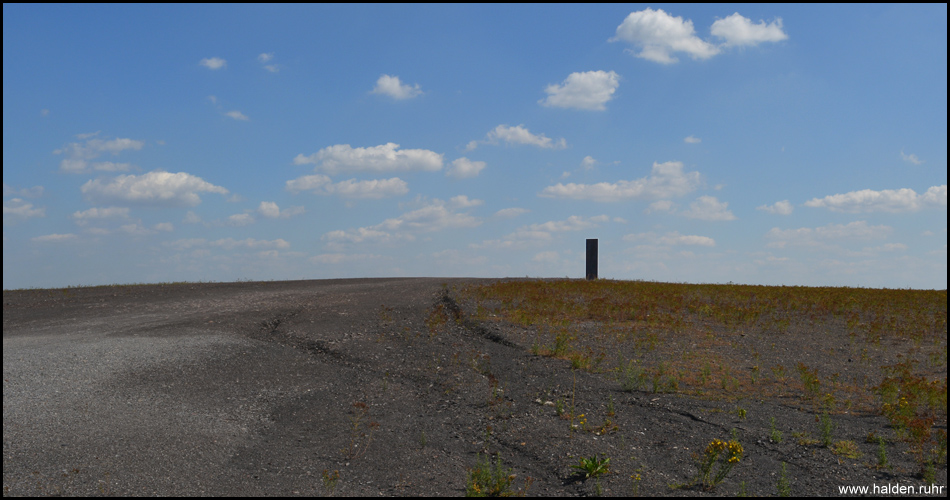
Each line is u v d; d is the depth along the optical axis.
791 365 9.89
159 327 12.14
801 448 5.99
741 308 15.40
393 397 8.10
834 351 11.03
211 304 15.36
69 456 5.49
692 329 12.62
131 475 5.14
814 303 16.55
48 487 4.82
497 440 6.35
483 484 5.06
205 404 7.43
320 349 10.65
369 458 5.85
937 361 10.05
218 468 5.46
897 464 5.56
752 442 6.16
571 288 19.25
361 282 21.98
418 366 9.64
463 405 7.69
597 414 7.12
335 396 8.10
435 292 17.31
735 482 5.15
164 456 5.63
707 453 5.19
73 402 7.14
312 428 6.82
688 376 8.98
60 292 18.34
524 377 8.89
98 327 12.33
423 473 5.46
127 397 7.47
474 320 12.79
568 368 9.32
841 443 6.08
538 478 5.34
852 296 18.25
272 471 5.47
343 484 5.18
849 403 7.61
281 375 8.94
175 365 9.02
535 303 15.11
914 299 17.64
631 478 5.25
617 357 10.11
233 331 11.73
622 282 23.31
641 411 7.23
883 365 9.99
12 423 6.29
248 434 6.52
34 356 9.28
